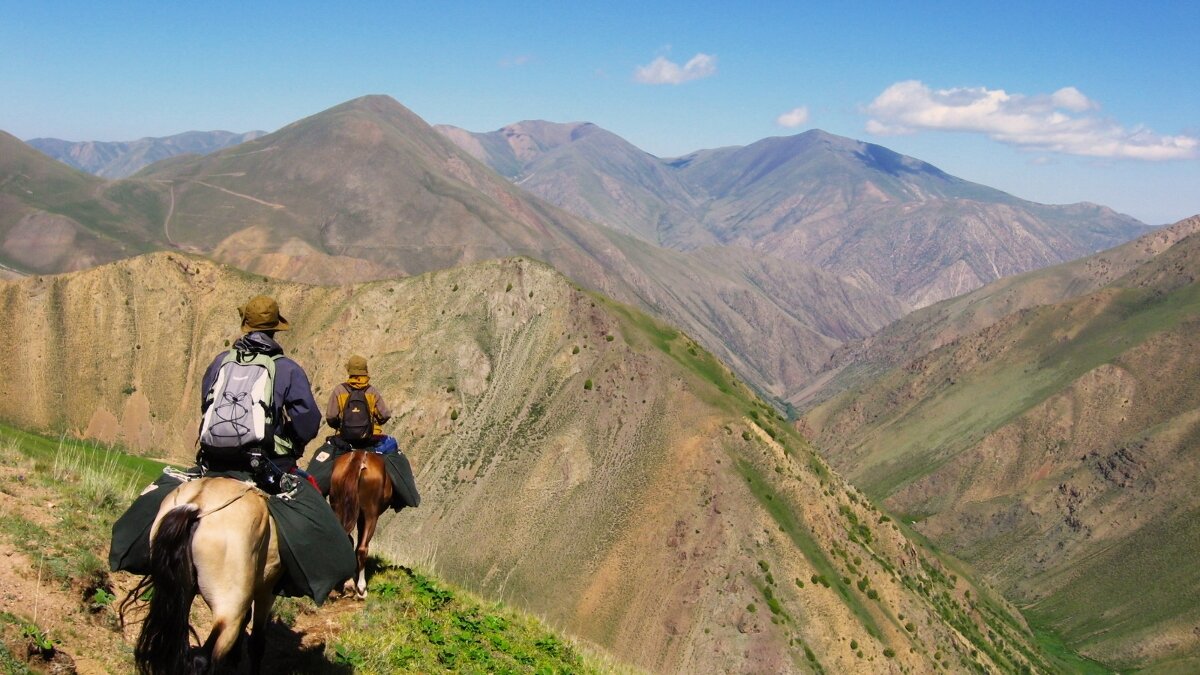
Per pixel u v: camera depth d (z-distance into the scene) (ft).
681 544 285.02
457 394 390.42
